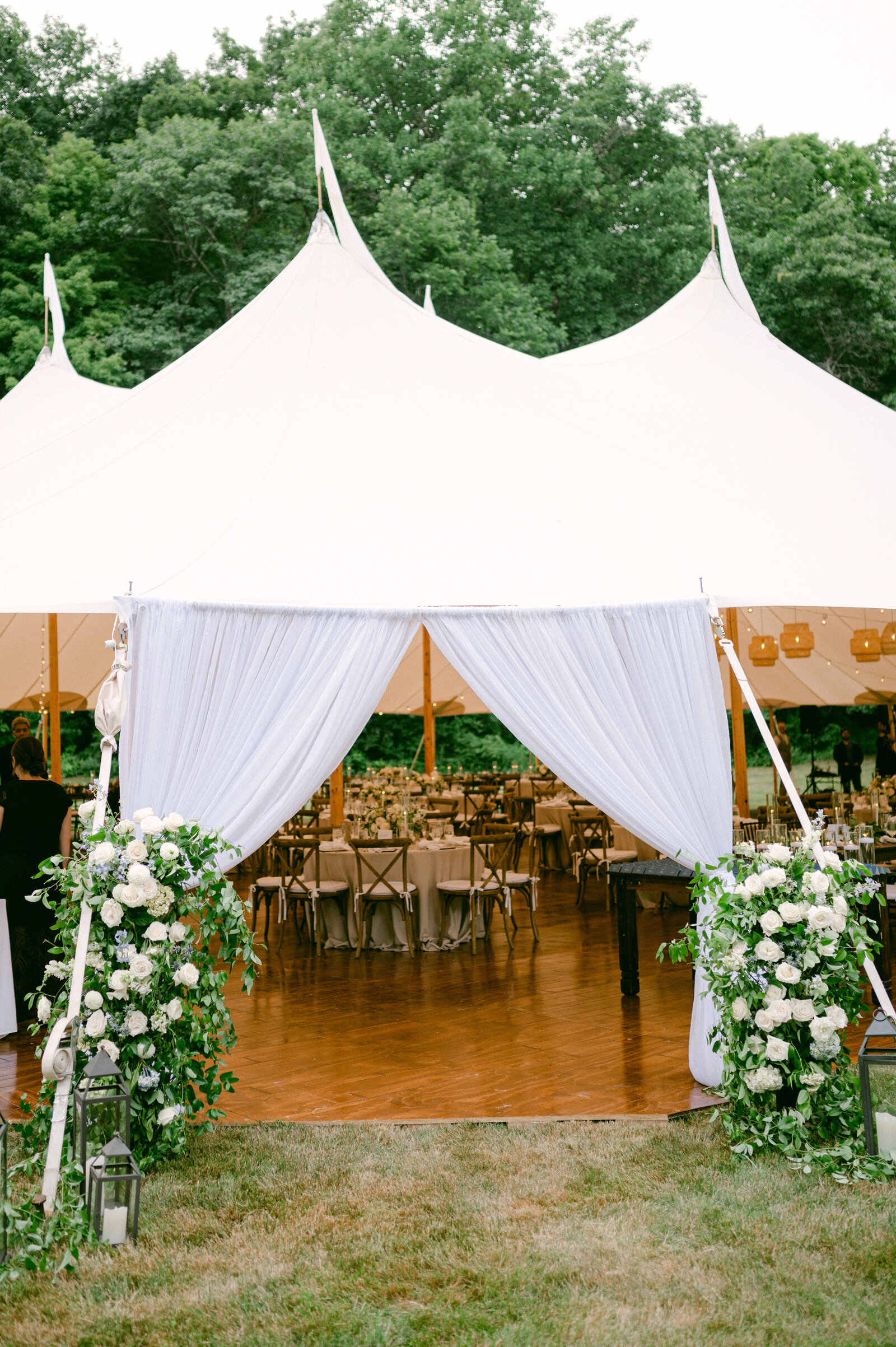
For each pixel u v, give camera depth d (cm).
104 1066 409
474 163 2073
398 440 647
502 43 2248
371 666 540
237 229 1961
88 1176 402
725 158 2375
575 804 1223
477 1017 670
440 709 1686
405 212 1850
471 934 859
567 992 725
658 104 2303
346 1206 417
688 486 681
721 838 552
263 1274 370
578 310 2127
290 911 988
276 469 621
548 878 1234
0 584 539
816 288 2114
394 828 888
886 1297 349
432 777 1301
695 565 603
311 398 663
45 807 627
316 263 731
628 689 559
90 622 1252
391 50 2214
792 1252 378
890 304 2102
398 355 699
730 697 1289
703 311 945
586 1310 346
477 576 575
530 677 552
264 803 516
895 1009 508
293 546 576
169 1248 388
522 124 2283
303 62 2203
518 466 651
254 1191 430
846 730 1360
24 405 894
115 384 1830
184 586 538
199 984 463
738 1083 471
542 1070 567
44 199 1973
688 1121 494
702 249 2189
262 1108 520
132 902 441
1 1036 625
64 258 2008
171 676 517
